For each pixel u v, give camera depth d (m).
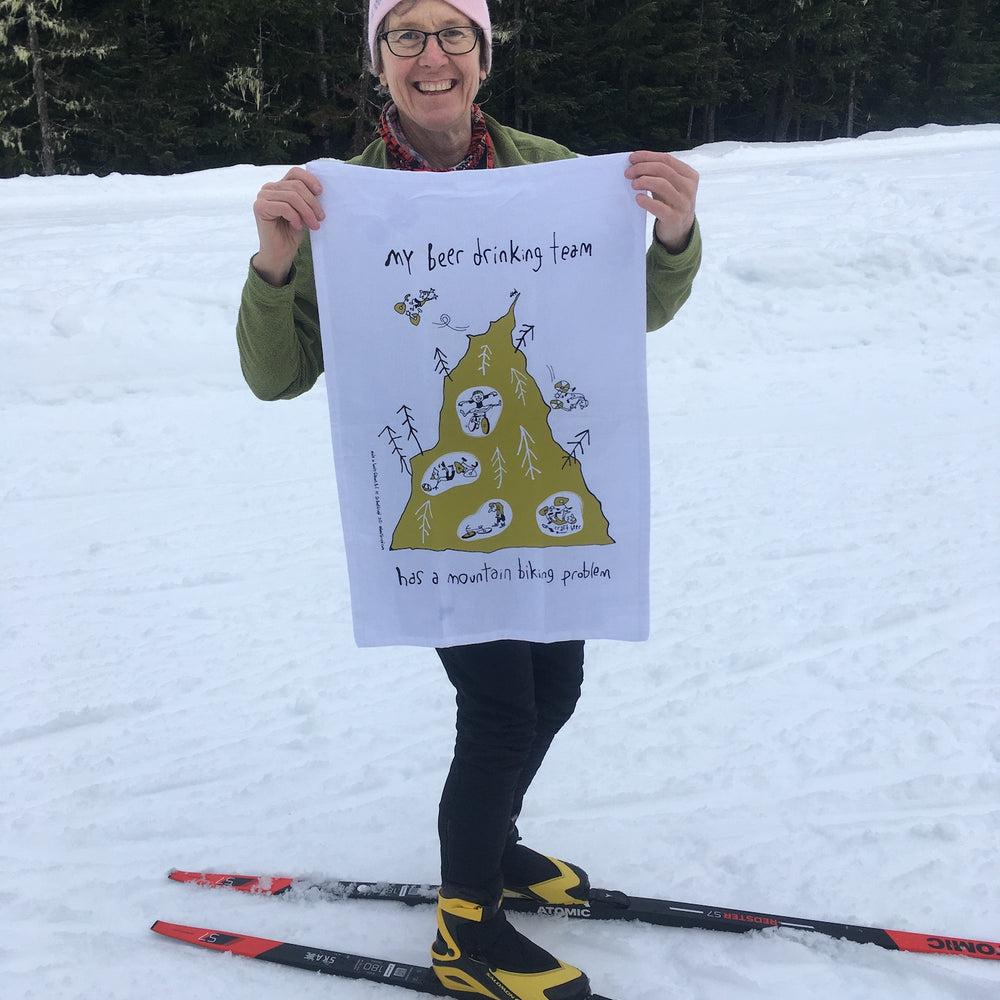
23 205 11.71
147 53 24.50
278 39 24.83
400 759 2.59
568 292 1.62
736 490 4.30
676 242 1.63
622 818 2.32
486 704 1.75
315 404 5.56
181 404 5.55
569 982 1.79
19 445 5.06
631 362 1.65
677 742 2.59
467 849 1.77
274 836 2.31
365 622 1.77
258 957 1.96
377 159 1.77
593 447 1.68
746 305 6.65
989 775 2.38
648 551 1.72
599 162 1.58
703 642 3.09
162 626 3.34
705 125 30.77
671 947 1.95
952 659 2.91
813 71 32.22
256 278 1.57
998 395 5.33
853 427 5.01
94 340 5.91
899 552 3.65
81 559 3.87
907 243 7.01
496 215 1.60
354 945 2.00
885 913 2.00
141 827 2.34
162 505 4.38
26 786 2.50
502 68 26.67
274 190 1.52
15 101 23.02
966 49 34.81
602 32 28.39
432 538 1.72
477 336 1.64
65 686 2.97
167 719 2.80
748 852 2.18
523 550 1.73
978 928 1.95
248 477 4.68
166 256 7.72
